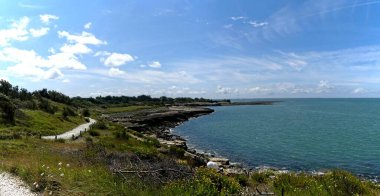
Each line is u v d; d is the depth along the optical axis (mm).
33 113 67625
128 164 17469
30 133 48750
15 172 17422
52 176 15570
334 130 86938
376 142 64250
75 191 13492
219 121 121312
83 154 25688
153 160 23984
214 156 49531
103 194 13117
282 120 122000
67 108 86938
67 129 63094
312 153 51906
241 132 83500
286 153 52062
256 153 52312
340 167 41469
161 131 89500
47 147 33125
